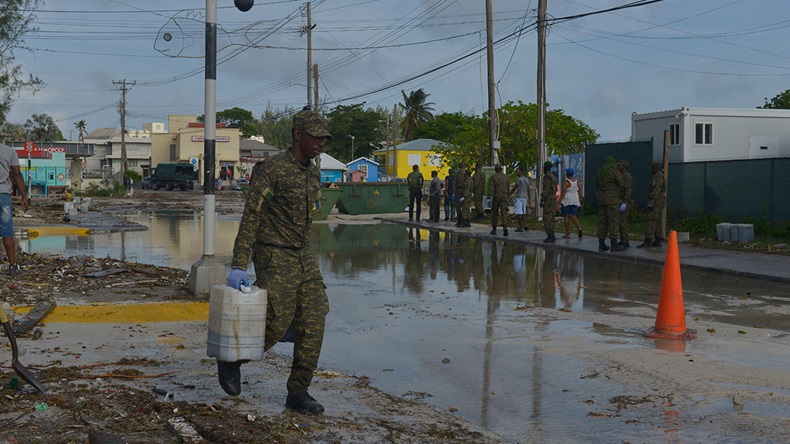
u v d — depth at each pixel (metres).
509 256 15.87
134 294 9.24
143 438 4.07
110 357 6.13
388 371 6.13
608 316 8.69
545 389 5.57
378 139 111.56
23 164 45.84
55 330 7.18
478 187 24.06
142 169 102.31
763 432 4.57
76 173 64.44
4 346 6.33
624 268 13.71
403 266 13.91
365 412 4.88
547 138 39.66
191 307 8.40
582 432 4.62
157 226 24.72
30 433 4.07
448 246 18.19
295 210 4.58
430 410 5.02
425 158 78.19
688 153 29.03
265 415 4.61
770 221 19.75
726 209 21.31
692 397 5.30
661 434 4.57
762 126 29.69
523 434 4.58
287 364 6.19
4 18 31.80
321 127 4.57
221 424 4.33
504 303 9.70
